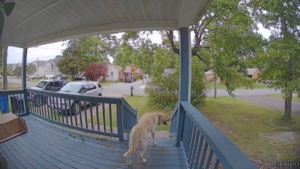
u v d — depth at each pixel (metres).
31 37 4.26
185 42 2.90
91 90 9.16
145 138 2.51
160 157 2.65
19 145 3.00
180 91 2.88
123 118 3.34
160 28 3.03
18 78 16.55
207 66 7.41
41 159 2.54
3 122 2.04
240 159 0.82
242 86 6.03
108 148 2.94
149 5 2.43
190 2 2.03
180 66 2.91
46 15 2.88
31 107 4.89
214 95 7.11
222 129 3.10
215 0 5.86
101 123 6.18
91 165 2.40
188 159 2.25
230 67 6.52
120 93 14.63
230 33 6.13
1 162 0.86
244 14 5.37
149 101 9.03
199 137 1.78
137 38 8.61
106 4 2.47
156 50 8.62
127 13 2.75
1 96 4.61
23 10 2.68
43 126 4.00
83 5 2.51
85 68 16.45
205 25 6.75
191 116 1.87
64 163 2.44
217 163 1.03
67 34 3.80
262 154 1.99
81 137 3.39
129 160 2.39
